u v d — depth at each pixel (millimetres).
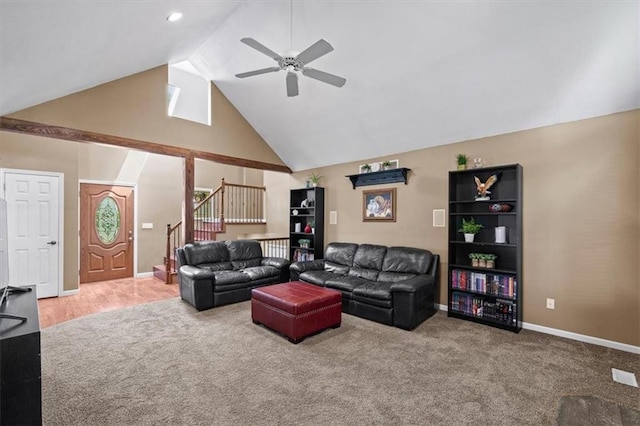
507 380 2547
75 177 5188
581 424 1921
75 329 3611
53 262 4988
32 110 3867
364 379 2547
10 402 1547
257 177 8766
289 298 3461
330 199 6219
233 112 5941
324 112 5035
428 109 4176
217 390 2375
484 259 3941
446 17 3062
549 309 3617
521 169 3820
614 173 3250
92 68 3594
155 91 4945
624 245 3189
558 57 3027
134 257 6727
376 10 3260
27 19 2016
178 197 7367
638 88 2992
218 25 4250
